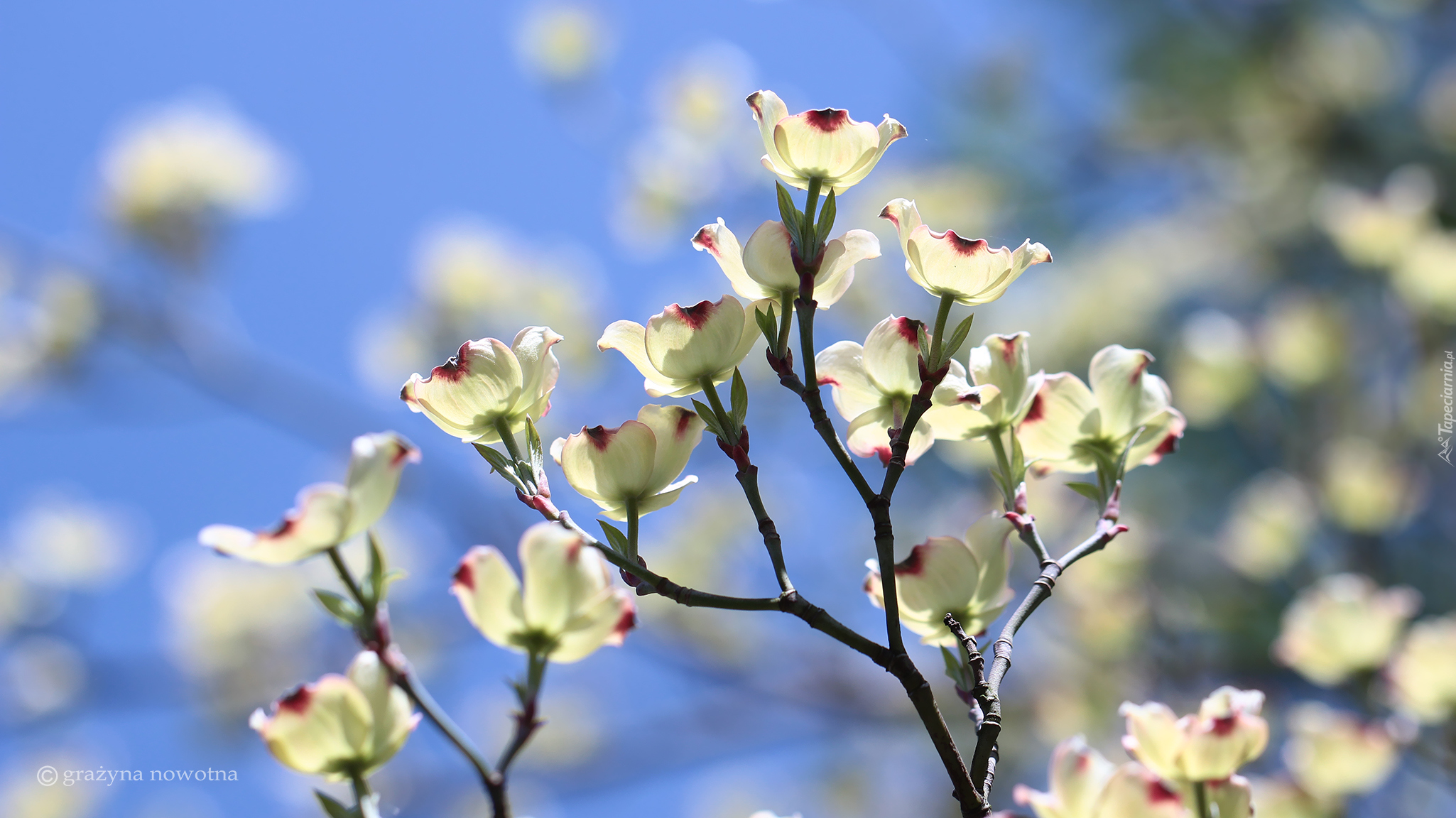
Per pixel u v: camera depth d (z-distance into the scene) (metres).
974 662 2.23
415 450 2.22
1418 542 5.10
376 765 2.20
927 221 7.88
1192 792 2.27
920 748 7.67
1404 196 4.40
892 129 2.22
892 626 2.20
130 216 6.27
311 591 2.21
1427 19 7.41
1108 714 4.68
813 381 2.22
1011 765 6.60
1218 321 4.51
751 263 2.23
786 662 7.36
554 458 2.24
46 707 6.70
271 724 2.19
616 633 2.20
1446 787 2.60
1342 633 2.59
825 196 2.24
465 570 2.20
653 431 2.23
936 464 7.06
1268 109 7.66
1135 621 4.66
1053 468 2.30
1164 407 2.28
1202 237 8.08
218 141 6.39
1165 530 5.59
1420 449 4.29
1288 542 4.14
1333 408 4.38
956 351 2.22
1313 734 2.51
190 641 7.10
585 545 2.20
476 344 2.23
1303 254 7.14
